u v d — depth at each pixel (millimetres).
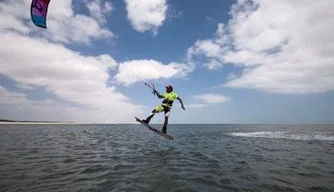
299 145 16969
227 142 19125
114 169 8094
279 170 8234
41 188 5902
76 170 7941
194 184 6352
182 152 12586
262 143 18406
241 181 6715
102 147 14516
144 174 7383
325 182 6695
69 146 14984
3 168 8156
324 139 23047
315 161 10156
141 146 15273
